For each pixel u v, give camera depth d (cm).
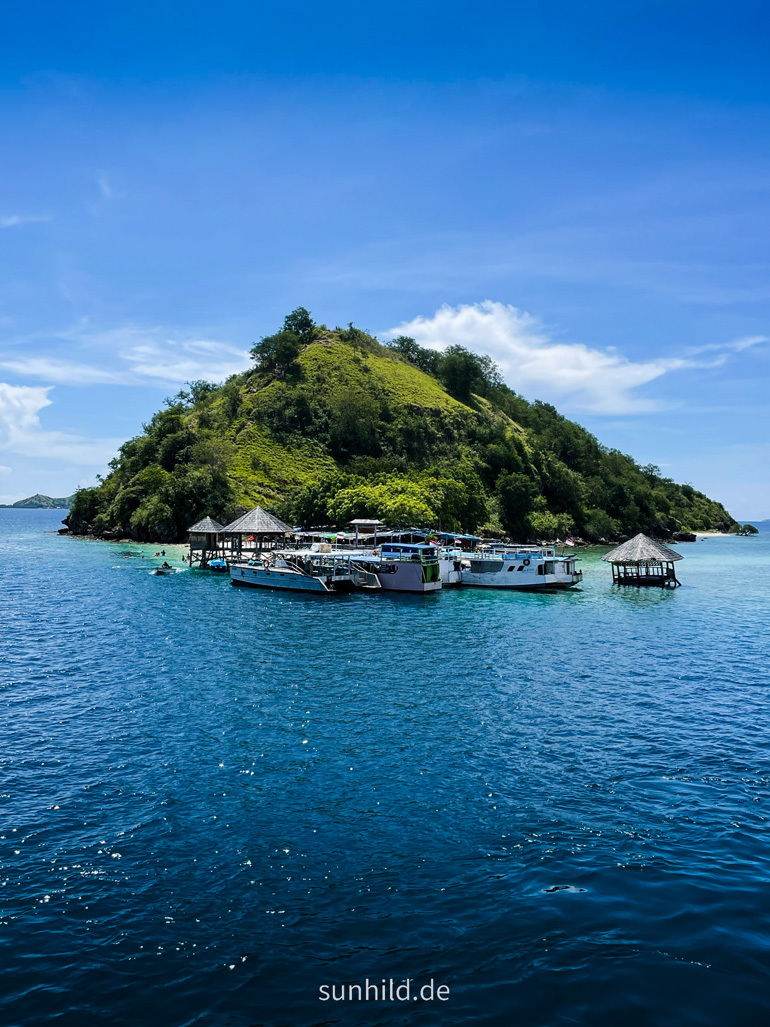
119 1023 1066
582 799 1870
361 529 9656
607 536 17162
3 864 1523
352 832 1677
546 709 2723
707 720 2591
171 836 1653
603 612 5591
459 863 1532
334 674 3272
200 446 14162
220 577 7731
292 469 15362
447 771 2066
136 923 1318
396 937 1274
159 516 12812
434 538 9188
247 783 1970
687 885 1439
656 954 1220
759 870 1500
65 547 12344
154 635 4222
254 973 1181
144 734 2384
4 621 4700
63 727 2453
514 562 7125
